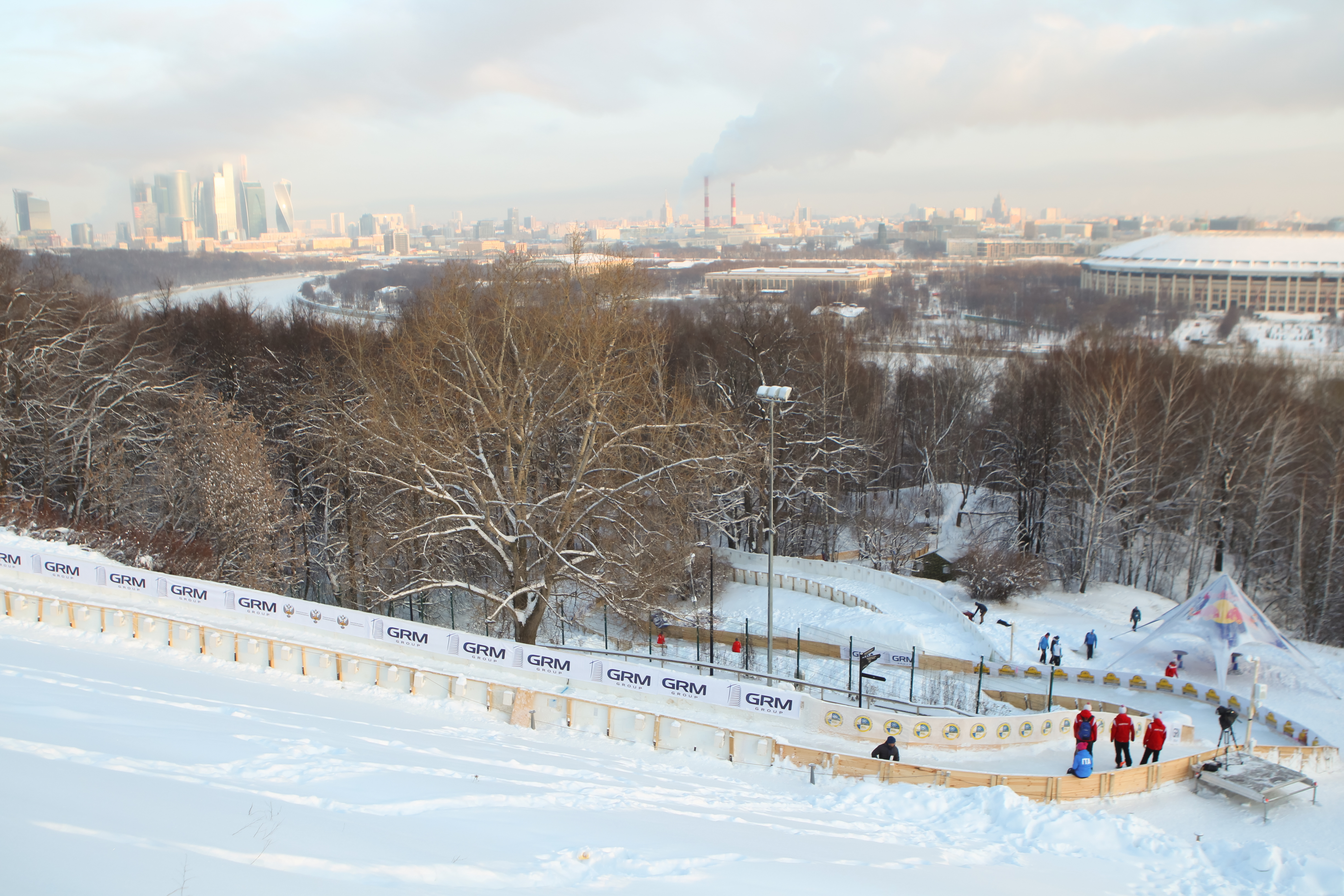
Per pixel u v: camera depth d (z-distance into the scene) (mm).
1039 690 40656
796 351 66062
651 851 16031
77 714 19234
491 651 31625
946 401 82500
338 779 17828
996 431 73875
